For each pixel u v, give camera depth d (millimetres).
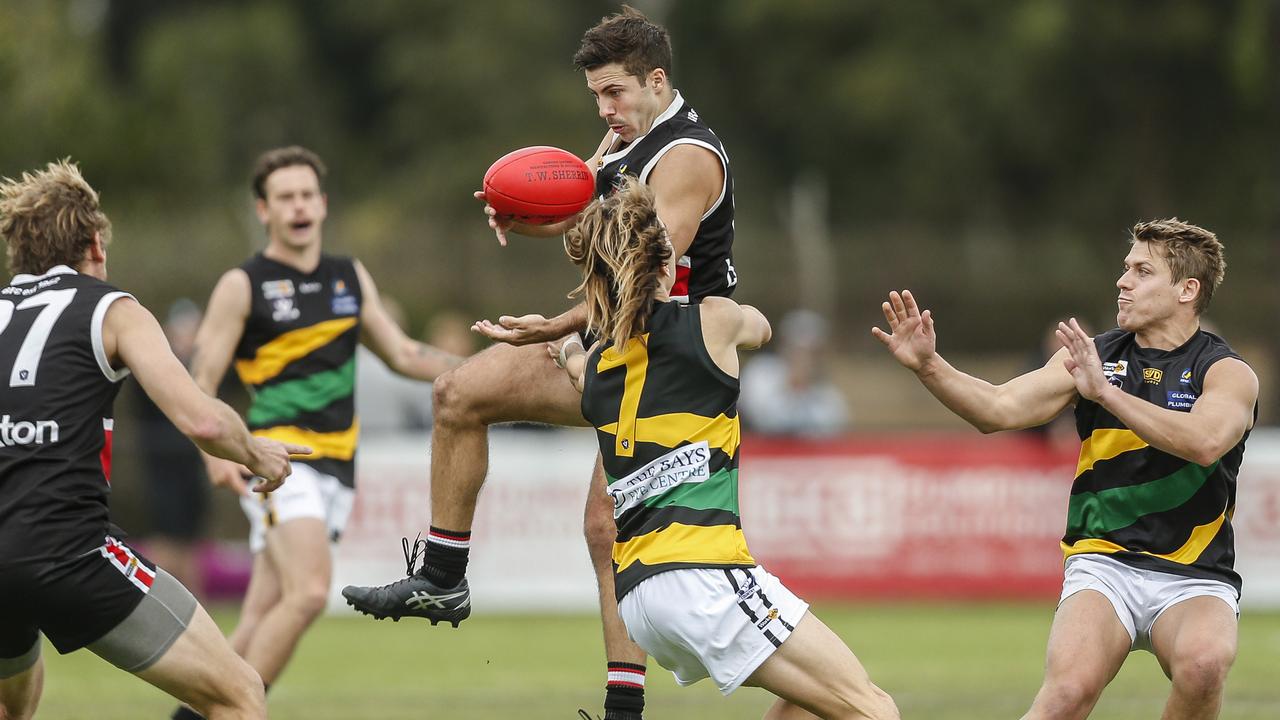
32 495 18766
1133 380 21719
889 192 131875
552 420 21750
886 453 50688
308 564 27172
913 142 130375
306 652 41844
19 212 20031
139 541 50469
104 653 19406
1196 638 20234
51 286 19688
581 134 132000
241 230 70625
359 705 32344
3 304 19656
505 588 49812
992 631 44906
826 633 18766
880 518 50656
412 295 72125
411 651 42031
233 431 19438
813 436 53844
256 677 20000
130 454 50062
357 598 21453
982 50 131250
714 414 19000
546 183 21047
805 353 55406
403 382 51500
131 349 19297
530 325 20422
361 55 147375
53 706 31766
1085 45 127688
